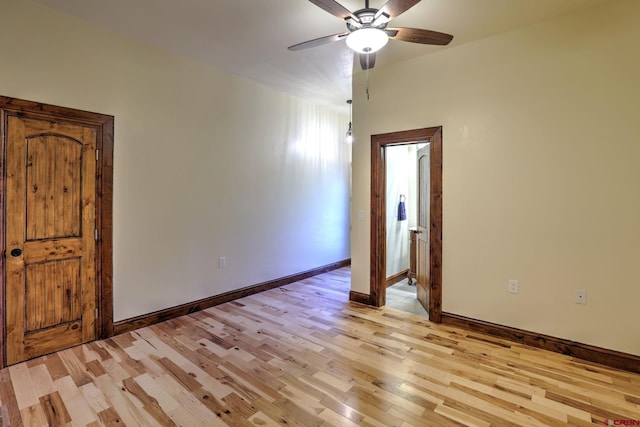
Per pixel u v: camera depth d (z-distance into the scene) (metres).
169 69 3.48
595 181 2.63
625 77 2.51
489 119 3.10
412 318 3.57
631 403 2.10
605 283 2.61
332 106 5.54
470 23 2.82
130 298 3.23
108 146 3.04
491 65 3.07
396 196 5.12
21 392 2.22
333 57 3.58
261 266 4.59
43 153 2.69
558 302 2.80
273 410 2.04
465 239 3.26
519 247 2.97
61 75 2.75
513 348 2.86
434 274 3.44
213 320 3.51
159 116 3.41
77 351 2.79
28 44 2.58
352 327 3.33
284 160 4.88
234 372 2.47
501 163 3.04
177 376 2.42
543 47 2.81
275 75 4.14
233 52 3.48
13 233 2.55
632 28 2.48
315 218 5.51
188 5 2.62
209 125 3.88
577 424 1.91
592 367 2.55
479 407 2.06
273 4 2.59
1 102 2.46
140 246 3.30
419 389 2.25
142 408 2.06
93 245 2.98
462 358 2.68
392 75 3.71
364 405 2.09
